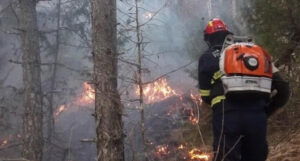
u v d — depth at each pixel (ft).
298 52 25.39
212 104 13.80
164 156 27.25
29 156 38.24
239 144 13.32
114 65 22.17
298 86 25.05
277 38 25.54
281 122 25.76
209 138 27.68
